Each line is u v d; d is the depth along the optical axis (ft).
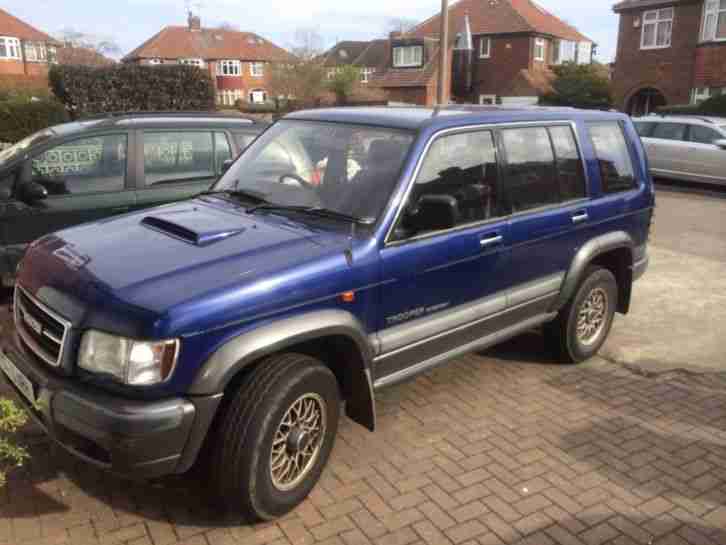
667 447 14.11
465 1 155.02
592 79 119.65
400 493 12.14
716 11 84.43
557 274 16.37
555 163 16.12
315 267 11.00
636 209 18.61
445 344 13.71
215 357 9.84
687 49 89.30
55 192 19.86
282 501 11.04
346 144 13.57
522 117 15.38
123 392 9.56
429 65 144.36
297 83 132.36
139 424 9.31
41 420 10.61
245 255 10.85
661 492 12.51
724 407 16.05
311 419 11.41
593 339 18.33
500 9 148.36
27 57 219.20
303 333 10.68
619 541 11.15
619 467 13.28
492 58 147.33
